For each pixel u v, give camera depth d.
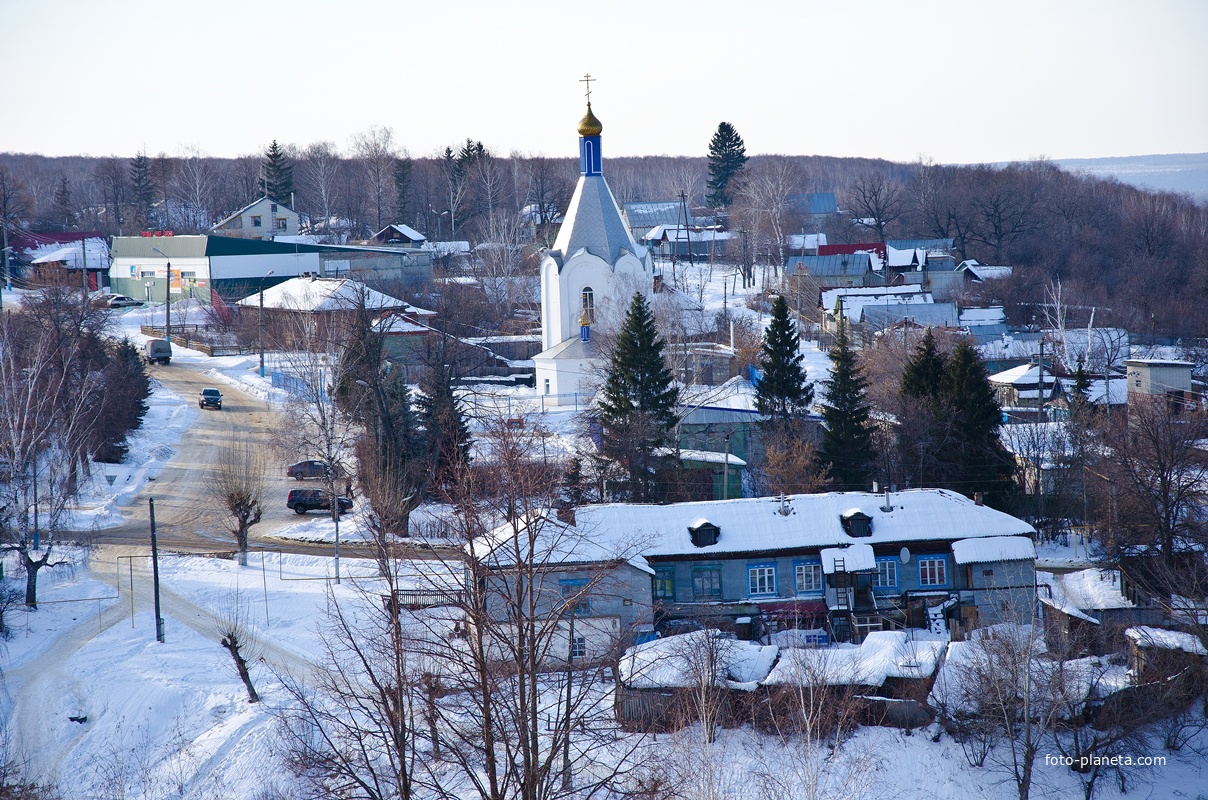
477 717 44.00
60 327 110.69
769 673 60.78
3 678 65.19
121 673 65.00
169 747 58.53
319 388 97.31
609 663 48.25
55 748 58.72
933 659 60.84
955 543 72.69
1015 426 100.38
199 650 68.38
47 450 94.88
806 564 72.50
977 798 54.16
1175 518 76.19
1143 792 55.19
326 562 83.00
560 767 51.09
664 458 91.06
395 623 44.94
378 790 43.81
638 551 66.12
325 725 57.75
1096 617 70.31
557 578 65.69
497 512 57.00
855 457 92.38
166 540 88.69
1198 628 60.19
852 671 60.62
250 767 55.62
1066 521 93.31
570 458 89.69
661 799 45.31
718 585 71.81
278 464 108.50
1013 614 64.56
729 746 55.91
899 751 56.84
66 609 75.00
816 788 50.41
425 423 92.88
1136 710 58.00
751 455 100.19
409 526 81.69
